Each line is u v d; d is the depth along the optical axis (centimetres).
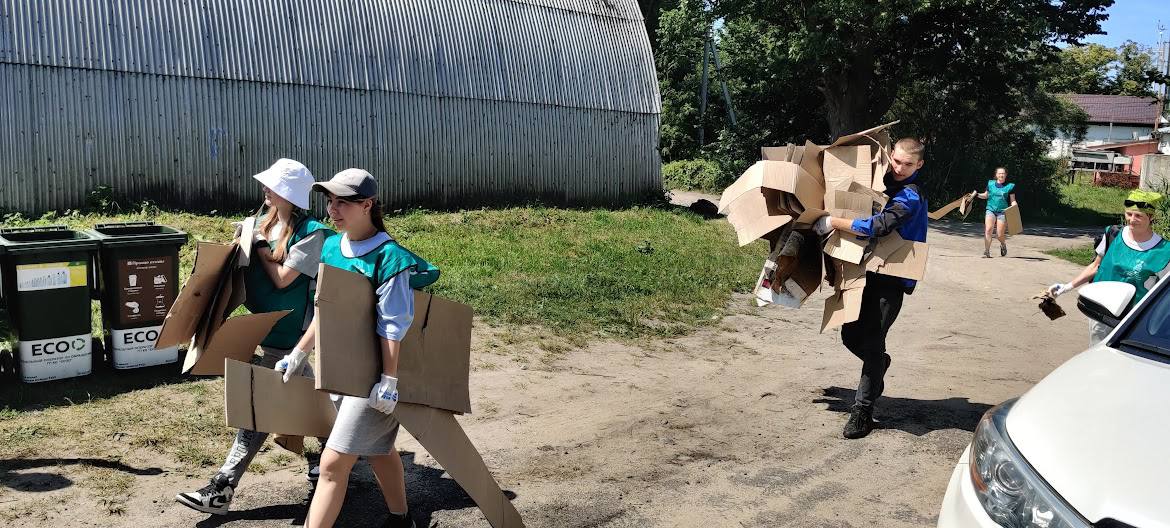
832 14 2478
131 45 1403
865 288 564
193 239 1134
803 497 474
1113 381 321
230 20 1511
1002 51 2642
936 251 1759
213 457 485
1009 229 1062
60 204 1351
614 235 1561
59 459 470
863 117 2877
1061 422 300
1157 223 2042
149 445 496
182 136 1450
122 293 614
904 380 724
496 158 1834
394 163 1686
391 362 337
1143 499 253
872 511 459
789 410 629
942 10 2641
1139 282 581
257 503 434
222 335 404
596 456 523
